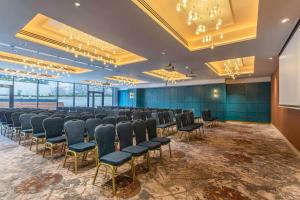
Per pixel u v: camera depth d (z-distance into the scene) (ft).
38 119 15.69
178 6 10.68
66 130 11.66
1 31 13.75
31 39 16.02
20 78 36.88
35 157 13.61
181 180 10.03
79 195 8.36
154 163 12.67
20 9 10.47
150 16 11.40
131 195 8.41
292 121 18.11
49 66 28.22
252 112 37.29
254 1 11.96
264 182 9.91
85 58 22.15
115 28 13.05
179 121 19.44
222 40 16.79
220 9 12.87
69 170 11.23
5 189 8.87
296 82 12.82
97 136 9.71
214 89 40.50
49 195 8.34
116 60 25.66
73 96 47.62
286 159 13.85
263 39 15.08
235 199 8.18
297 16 11.13
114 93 58.59
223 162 13.01
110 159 9.07
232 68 33.22
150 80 43.75
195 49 18.31
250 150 16.31
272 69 28.73
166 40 15.51
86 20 11.82
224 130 27.50
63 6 10.13
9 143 17.88
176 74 39.17
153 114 22.25
